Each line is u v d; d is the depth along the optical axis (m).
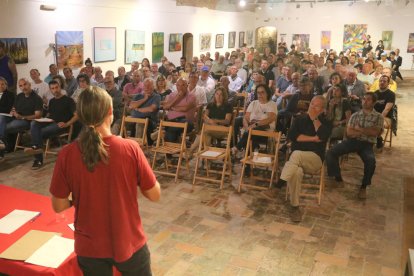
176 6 12.64
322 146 4.40
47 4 8.19
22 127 6.09
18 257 2.07
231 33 17.14
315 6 19.16
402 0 17.91
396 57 16.33
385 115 6.66
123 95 7.07
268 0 18.20
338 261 3.35
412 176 5.49
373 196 4.78
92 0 9.30
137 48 11.07
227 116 5.64
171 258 3.35
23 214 2.55
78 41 9.11
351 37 19.05
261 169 5.59
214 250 3.49
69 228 2.40
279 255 3.43
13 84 7.16
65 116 6.07
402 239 3.73
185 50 13.73
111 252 1.72
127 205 1.73
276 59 10.70
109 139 1.70
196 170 5.04
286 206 4.44
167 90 7.34
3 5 7.33
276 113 5.51
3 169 5.54
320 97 4.39
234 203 4.50
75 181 1.68
